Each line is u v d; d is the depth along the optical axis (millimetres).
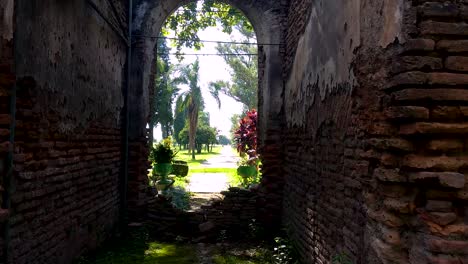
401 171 2604
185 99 30078
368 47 3107
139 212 7266
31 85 3523
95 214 5543
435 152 2498
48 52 3863
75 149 4699
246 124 13273
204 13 10094
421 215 2479
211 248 6461
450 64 2463
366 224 3035
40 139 3748
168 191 9406
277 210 7180
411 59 2488
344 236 3670
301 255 5359
